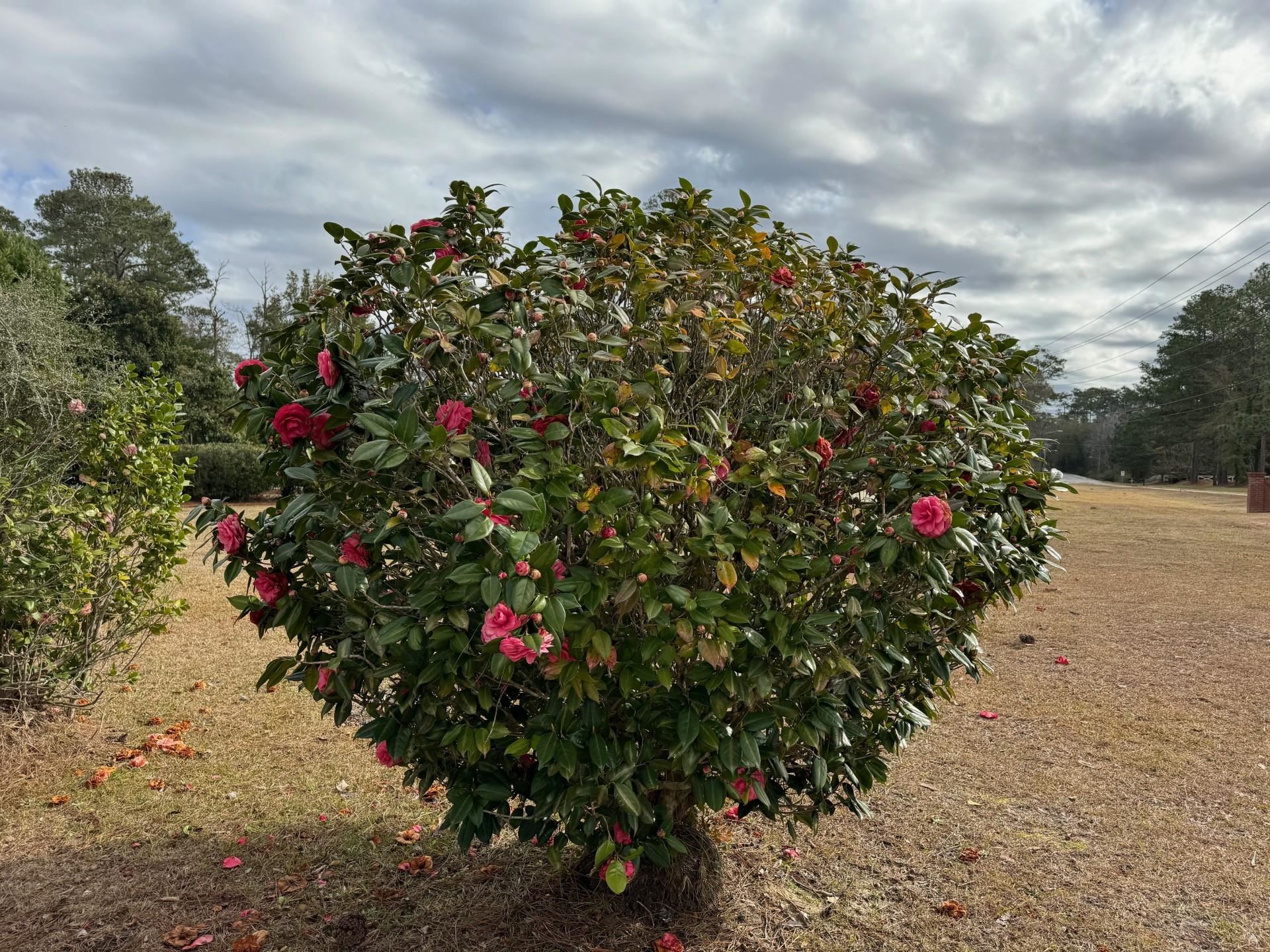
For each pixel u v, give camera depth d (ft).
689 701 6.64
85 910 8.57
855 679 7.55
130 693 15.47
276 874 9.34
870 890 9.21
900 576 7.41
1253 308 176.04
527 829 7.13
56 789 11.45
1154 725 14.51
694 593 6.50
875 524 7.21
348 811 10.96
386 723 6.85
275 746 13.17
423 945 7.98
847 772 8.00
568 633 5.88
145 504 13.65
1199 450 188.34
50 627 12.69
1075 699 15.96
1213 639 20.30
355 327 6.66
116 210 135.03
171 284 137.49
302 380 6.64
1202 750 13.35
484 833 7.02
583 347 7.03
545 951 7.88
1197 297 188.03
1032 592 26.71
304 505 6.18
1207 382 179.73
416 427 5.57
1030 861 9.86
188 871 9.38
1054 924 8.56
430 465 5.97
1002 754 13.24
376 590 6.61
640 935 8.18
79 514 12.65
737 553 6.93
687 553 7.02
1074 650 19.51
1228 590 26.89
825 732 7.22
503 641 5.32
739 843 10.27
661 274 7.16
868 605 7.09
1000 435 8.30
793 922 8.54
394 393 6.48
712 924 8.42
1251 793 11.75
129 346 73.00
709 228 8.55
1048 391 202.59
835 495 7.86
